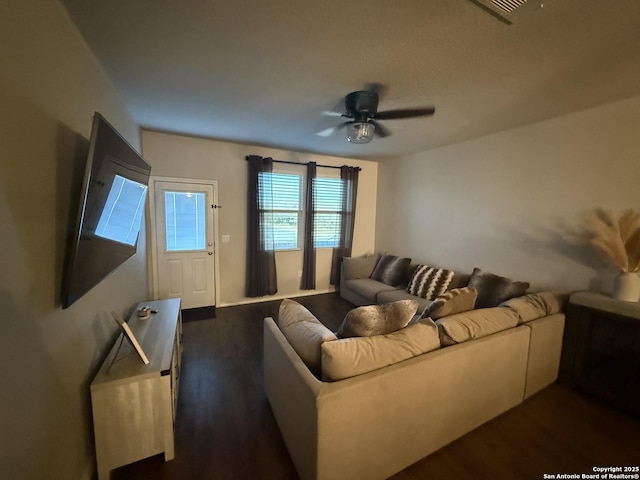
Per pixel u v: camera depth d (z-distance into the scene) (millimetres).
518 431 1764
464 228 3527
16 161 928
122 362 1575
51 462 1093
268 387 1954
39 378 1028
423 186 4141
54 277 1166
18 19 946
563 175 2557
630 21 1284
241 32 1457
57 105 1228
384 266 4152
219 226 3965
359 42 1521
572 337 2197
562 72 1790
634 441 1700
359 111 2135
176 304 2611
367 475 1343
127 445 1455
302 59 1704
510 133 2971
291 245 4535
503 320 1889
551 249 2662
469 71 1798
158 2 1243
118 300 2145
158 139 3498
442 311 1835
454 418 1613
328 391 1198
